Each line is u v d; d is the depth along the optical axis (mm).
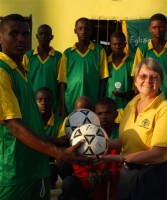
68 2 8977
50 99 6430
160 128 4219
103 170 4941
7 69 4016
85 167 5020
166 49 7309
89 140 4105
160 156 4207
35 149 4008
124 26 8891
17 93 4059
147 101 4387
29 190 4180
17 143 4062
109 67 7480
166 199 4340
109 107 5395
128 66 7426
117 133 5648
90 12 8977
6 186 4090
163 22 7262
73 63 7500
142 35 8844
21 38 4066
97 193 5059
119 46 7414
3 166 4086
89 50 7504
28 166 4137
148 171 4305
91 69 7449
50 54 7668
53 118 6465
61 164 5352
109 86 7430
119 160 4227
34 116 4168
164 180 4324
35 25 9023
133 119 4434
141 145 4312
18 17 4090
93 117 4605
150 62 4324
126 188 4410
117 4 8914
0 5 9047
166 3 8789
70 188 5027
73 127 4539
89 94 7473
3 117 3961
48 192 4422
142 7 8852
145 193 4320
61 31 9023
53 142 4527
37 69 7652
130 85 7445
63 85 7543
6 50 4102
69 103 7527
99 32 9031
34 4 9008
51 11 9008
